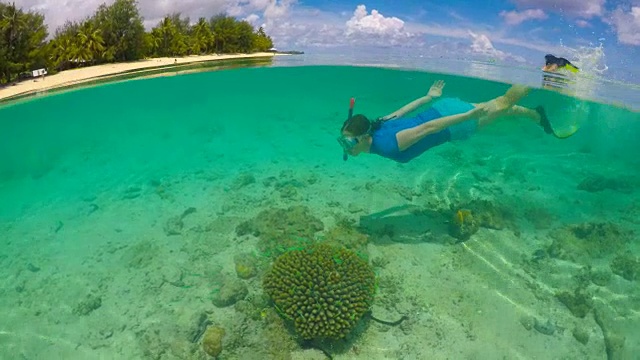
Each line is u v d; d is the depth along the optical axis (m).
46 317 1.61
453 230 2.16
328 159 3.48
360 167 3.26
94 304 1.65
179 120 5.51
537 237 2.19
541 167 3.39
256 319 1.55
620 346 1.44
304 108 6.81
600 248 2.07
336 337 1.38
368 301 1.51
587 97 4.64
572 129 2.46
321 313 1.38
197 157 3.62
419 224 2.28
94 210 2.56
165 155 3.72
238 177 3.05
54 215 2.52
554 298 1.72
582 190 2.88
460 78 6.34
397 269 1.86
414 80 7.61
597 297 1.73
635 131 5.63
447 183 2.92
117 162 3.57
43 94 6.27
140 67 10.27
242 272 1.80
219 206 2.56
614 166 3.57
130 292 1.74
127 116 5.96
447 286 1.76
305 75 8.30
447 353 1.41
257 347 1.42
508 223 2.32
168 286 1.77
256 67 7.75
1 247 2.14
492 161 3.49
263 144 4.00
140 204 2.62
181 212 2.49
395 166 3.29
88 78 7.86
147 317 1.59
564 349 1.45
